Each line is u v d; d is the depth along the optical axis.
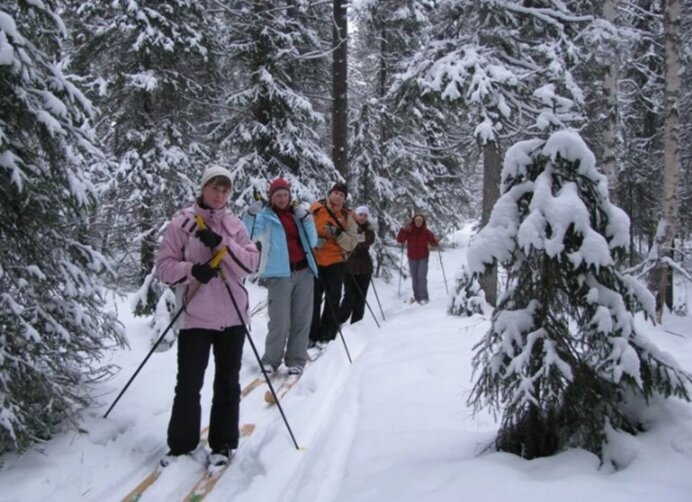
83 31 9.82
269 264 5.38
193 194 9.86
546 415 2.82
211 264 3.37
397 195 15.73
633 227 16.16
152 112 10.22
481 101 7.84
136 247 9.73
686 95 13.73
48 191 3.46
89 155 3.94
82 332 3.81
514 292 3.00
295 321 5.62
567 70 8.12
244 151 11.53
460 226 24.58
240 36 11.34
